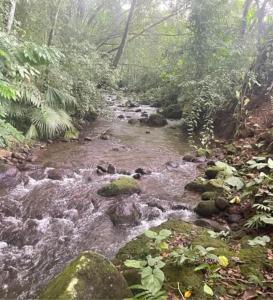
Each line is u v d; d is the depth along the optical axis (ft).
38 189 15.64
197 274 8.70
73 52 27.27
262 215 11.40
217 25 31.48
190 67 32.32
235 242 10.80
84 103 27.58
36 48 18.24
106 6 54.90
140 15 53.42
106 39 54.54
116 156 21.45
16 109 20.89
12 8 21.17
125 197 15.14
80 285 7.07
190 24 32.81
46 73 24.14
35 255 11.12
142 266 8.31
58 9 29.96
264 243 10.16
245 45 28.71
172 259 9.31
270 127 21.53
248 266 9.03
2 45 17.08
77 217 13.53
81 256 7.75
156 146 24.45
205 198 14.78
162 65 41.29
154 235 9.54
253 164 15.03
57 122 23.15
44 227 12.69
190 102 30.09
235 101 25.86
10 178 16.05
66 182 16.70
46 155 20.43
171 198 15.30
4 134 16.99
